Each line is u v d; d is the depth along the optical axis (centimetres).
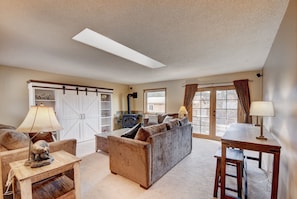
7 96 379
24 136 213
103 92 566
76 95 480
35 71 427
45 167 150
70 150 228
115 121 683
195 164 310
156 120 540
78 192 170
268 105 181
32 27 184
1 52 273
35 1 136
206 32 201
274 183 155
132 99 740
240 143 172
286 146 162
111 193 211
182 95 578
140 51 272
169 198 201
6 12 152
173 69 418
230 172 274
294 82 135
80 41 228
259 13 159
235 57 311
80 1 137
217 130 503
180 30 195
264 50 270
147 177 219
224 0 138
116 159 259
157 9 150
